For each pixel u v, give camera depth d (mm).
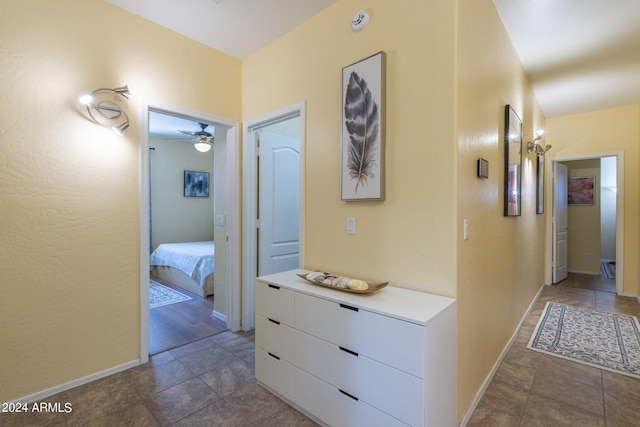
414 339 1294
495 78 2180
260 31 2518
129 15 2258
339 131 2127
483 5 1936
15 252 1804
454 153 1561
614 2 2105
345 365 1549
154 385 2051
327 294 1667
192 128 5059
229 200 2998
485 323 2023
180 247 5086
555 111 4375
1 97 1750
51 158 1919
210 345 2656
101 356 2129
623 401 1892
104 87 2129
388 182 1825
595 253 5613
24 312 1836
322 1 2146
